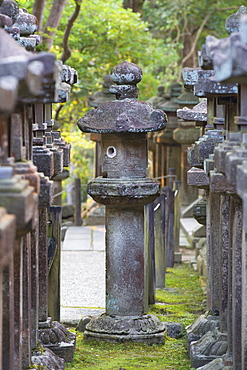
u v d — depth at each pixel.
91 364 8.05
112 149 8.93
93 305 11.30
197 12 28.23
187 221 20.50
